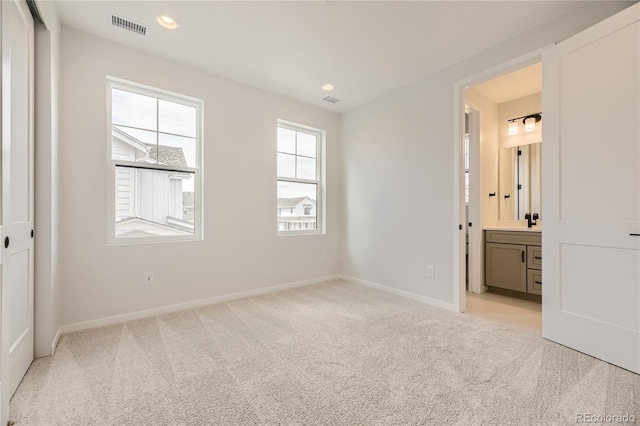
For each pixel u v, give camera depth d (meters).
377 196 3.65
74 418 1.31
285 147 3.80
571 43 1.95
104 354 1.91
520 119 3.66
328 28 2.27
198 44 2.50
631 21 1.67
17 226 1.49
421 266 3.11
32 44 1.73
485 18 2.15
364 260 3.83
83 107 2.33
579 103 1.91
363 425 1.26
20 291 1.58
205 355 1.90
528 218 3.54
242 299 3.18
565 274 2.01
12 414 1.33
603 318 1.80
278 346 2.03
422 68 2.91
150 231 2.71
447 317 2.62
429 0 1.96
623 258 1.71
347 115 4.11
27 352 1.69
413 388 1.53
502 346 2.03
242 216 3.24
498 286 3.39
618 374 1.65
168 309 2.73
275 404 1.41
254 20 2.17
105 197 2.43
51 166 1.88
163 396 1.47
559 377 1.63
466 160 3.72
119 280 2.49
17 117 1.52
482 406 1.38
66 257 2.25
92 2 1.98
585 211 1.89
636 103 1.65
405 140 3.30
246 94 3.27
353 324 2.45
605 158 1.78
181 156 2.90
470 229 3.56
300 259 3.79
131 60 2.54
